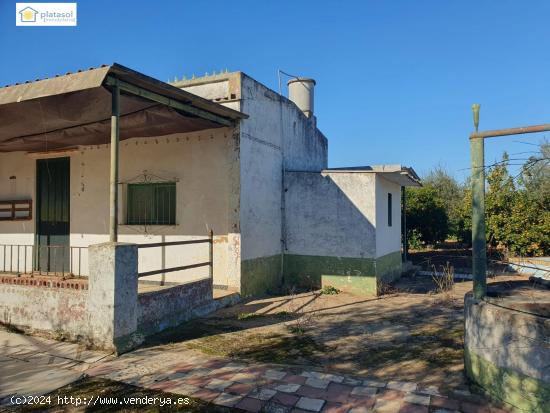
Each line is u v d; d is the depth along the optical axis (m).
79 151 10.05
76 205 10.07
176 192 9.20
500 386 3.79
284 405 3.87
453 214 20.14
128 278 5.55
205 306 7.42
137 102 6.37
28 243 10.54
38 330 5.97
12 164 10.81
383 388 4.22
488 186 14.47
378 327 6.62
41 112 6.35
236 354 5.31
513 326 3.71
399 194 13.16
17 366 4.93
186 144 9.14
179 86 9.51
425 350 5.45
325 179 10.19
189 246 9.05
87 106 6.16
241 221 8.65
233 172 8.66
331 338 6.00
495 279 9.25
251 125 9.16
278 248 10.33
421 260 16.08
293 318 7.19
